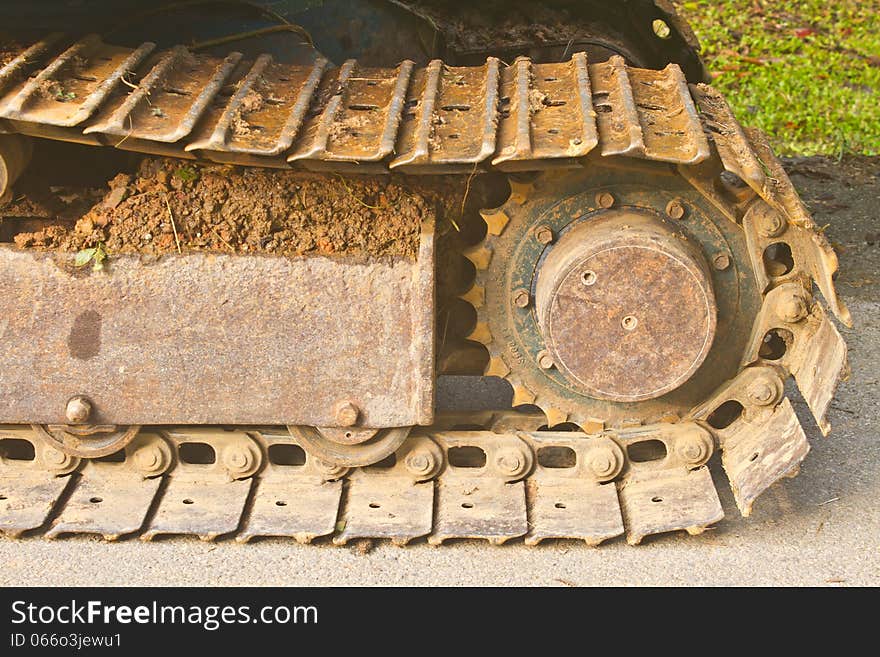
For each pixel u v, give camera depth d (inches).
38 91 92.1
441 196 99.7
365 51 111.4
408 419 100.7
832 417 117.1
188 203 97.7
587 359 99.3
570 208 100.0
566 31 120.2
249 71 99.3
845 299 138.8
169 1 103.2
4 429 103.2
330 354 99.8
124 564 99.0
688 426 103.3
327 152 90.9
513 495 103.0
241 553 100.4
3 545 100.9
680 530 102.3
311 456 103.4
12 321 98.9
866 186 163.5
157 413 100.9
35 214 99.0
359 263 98.6
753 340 102.1
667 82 101.0
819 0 228.4
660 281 97.3
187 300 98.7
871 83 195.3
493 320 102.7
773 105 184.9
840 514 103.8
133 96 93.1
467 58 118.7
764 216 99.0
